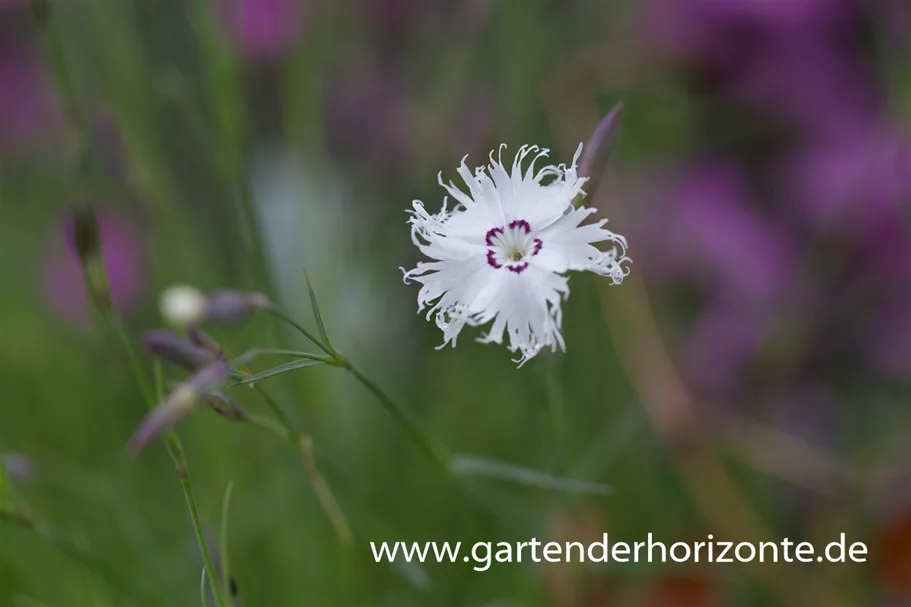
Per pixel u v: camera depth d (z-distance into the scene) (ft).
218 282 1.71
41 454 1.70
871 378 1.77
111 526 1.63
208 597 1.34
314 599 1.59
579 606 1.57
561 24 1.94
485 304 1.27
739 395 1.77
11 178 1.88
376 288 1.79
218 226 1.75
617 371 1.77
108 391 1.72
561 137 1.76
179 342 1.29
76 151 1.44
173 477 1.69
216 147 1.65
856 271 1.77
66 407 1.73
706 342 1.79
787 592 1.63
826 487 1.69
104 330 1.60
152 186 1.65
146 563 1.53
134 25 1.71
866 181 1.75
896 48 1.72
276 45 1.83
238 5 1.70
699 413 1.69
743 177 1.82
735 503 1.65
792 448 1.70
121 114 1.67
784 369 1.77
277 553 1.60
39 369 1.75
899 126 1.73
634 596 1.62
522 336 1.27
